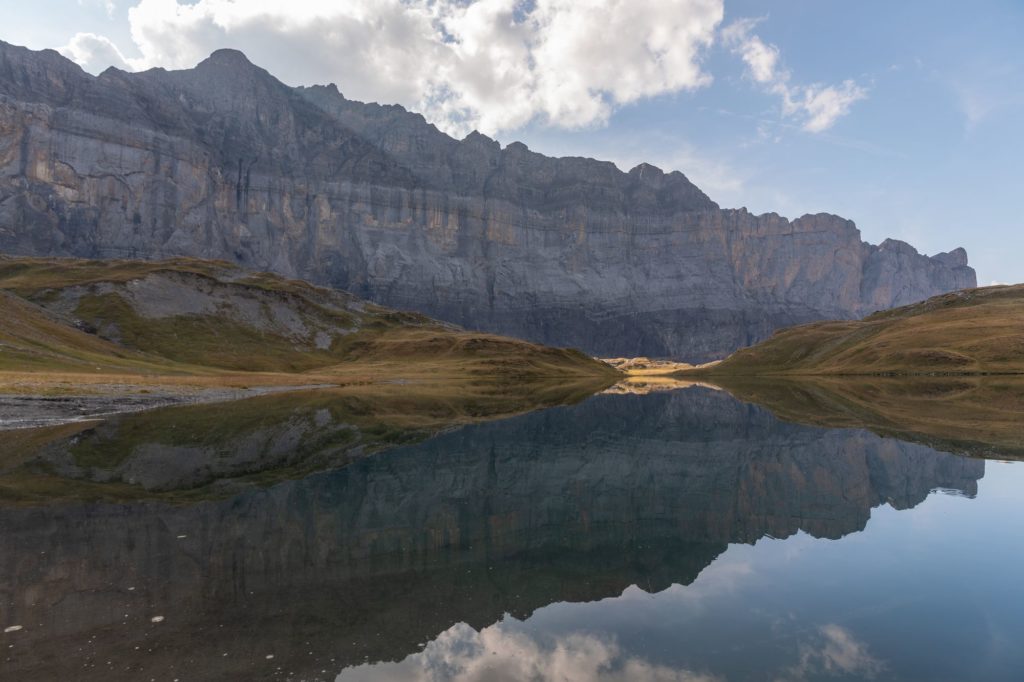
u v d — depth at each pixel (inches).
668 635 546.3
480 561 763.4
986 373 4980.3
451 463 1541.6
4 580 654.5
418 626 559.2
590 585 681.0
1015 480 1268.5
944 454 1592.0
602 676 462.9
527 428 2386.8
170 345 5610.2
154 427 1891.0
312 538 845.8
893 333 7130.9
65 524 877.2
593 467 1537.9
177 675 458.3
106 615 567.2
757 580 697.0
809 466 1492.4
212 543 805.9
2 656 482.3
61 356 3545.8
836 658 496.1
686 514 1029.8
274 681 450.3
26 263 6968.5
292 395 3393.2
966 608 609.0
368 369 6107.3
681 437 2164.1
